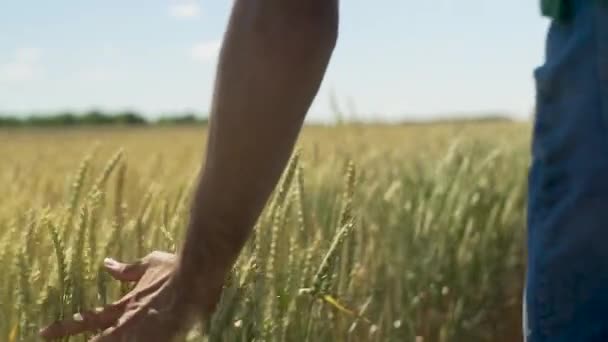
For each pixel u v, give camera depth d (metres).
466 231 3.90
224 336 1.68
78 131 40.75
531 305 1.44
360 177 2.95
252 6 1.33
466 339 3.76
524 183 5.12
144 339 1.40
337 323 2.09
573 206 1.38
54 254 1.74
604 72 1.36
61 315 1.68
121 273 1.57
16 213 2.27
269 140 1.34
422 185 4.35
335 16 1.37
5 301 1.81
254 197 1.36
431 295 3.65
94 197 1.77
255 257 1.76
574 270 1.39
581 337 1.40
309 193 2.85
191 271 1.38
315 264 1.94
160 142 9.40
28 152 6.71
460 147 4.93
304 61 1.33
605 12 1.36
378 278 3.07
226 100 1.34
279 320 1.84
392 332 2.90
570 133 1.39
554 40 1.43
